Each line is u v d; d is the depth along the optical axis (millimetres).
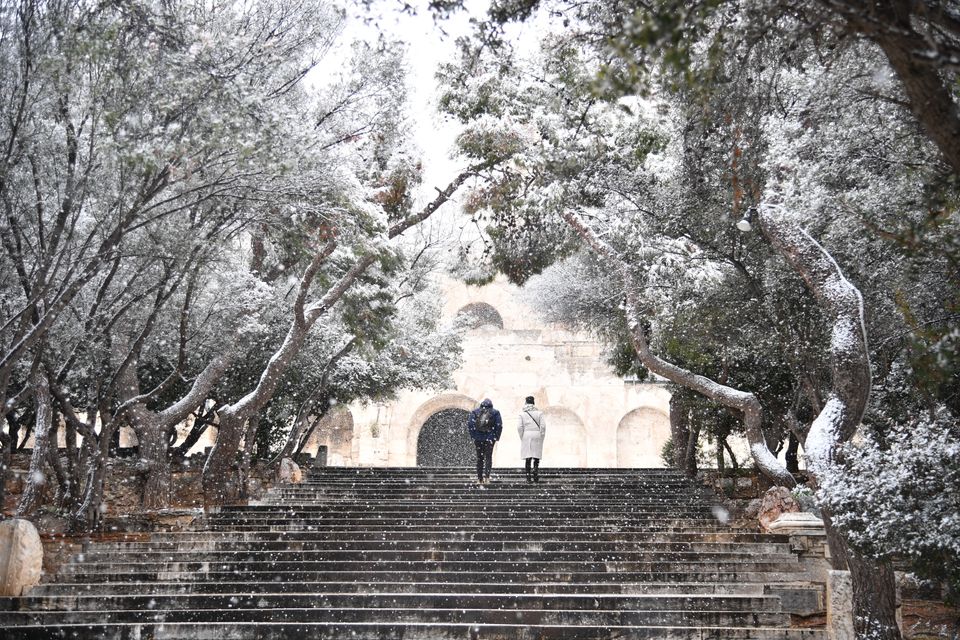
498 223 18969
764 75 11953
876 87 9953
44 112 11484
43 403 15031
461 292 40094
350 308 19547
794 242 11773
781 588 11195
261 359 21031
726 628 10148
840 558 10562
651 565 13023
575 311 21750
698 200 15844
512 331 37625
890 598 10055
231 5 13719
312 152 11961
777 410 19328
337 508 17516
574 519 16281
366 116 16797
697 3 6355
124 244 13312
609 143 16094
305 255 15773
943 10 5938
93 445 15680
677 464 22625
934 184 8273
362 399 26594
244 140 10969
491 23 7684
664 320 15508
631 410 35906
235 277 17656
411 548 14375
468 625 10320
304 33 15000
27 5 10688
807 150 11992
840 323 11250
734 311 15250
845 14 5539
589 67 11312
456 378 36438
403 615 11016
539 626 10289
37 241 12594
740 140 10820
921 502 8719
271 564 13344
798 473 20547
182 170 11281
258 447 25172
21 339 11328
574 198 17141
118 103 10883
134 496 17625
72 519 15094
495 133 16422
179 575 12992
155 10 11211
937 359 7844
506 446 36031
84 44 10109
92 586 12469
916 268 9609
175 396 21672
